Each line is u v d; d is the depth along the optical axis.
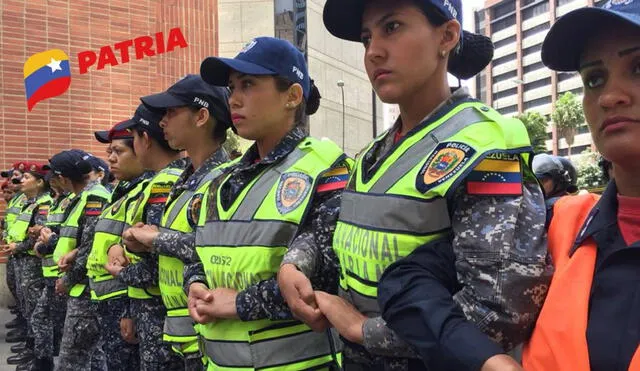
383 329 1.35
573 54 1.20
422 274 1.26
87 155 5.14
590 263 1.13
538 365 1.11
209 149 2.79
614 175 1.16
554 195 3.37
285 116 2.15
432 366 1.17
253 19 33.16
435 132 1.43
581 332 1.06
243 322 1.94
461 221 1.28
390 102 1.53
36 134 7.97
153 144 3.31
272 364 1.91
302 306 1.60
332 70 37.22
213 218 2.11
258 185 2.04
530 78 81.69
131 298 3.04
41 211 6.37
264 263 1.92
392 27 1.48
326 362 1.96
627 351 1.01
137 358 3.44
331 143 2.07
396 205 1.38
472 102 1.46
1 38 7.78
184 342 2.52
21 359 5.84
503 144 1.30
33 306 6.12
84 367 4.03
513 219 1.23
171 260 2.57
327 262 1.82
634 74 1.06
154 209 3.00
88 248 3.96
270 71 2.09
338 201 1.88
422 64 1.47
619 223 1.13
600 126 1.11
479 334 1.13
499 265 1.20
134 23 8.63
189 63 9.09
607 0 1.13
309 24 34.41
